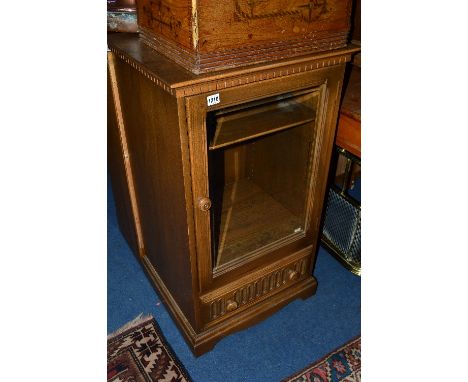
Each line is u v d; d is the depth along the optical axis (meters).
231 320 1.22
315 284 1.40
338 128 1.27
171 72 0.76
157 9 0.81
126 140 1.17
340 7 0.86
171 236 1.07
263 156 1.40
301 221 1.26
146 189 1.15
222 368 1.20
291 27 0.82
